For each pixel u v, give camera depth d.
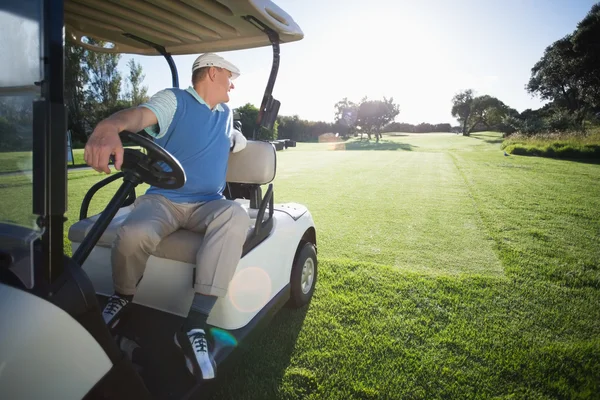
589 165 12.41
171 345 1.65
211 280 1.59
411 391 1.85
